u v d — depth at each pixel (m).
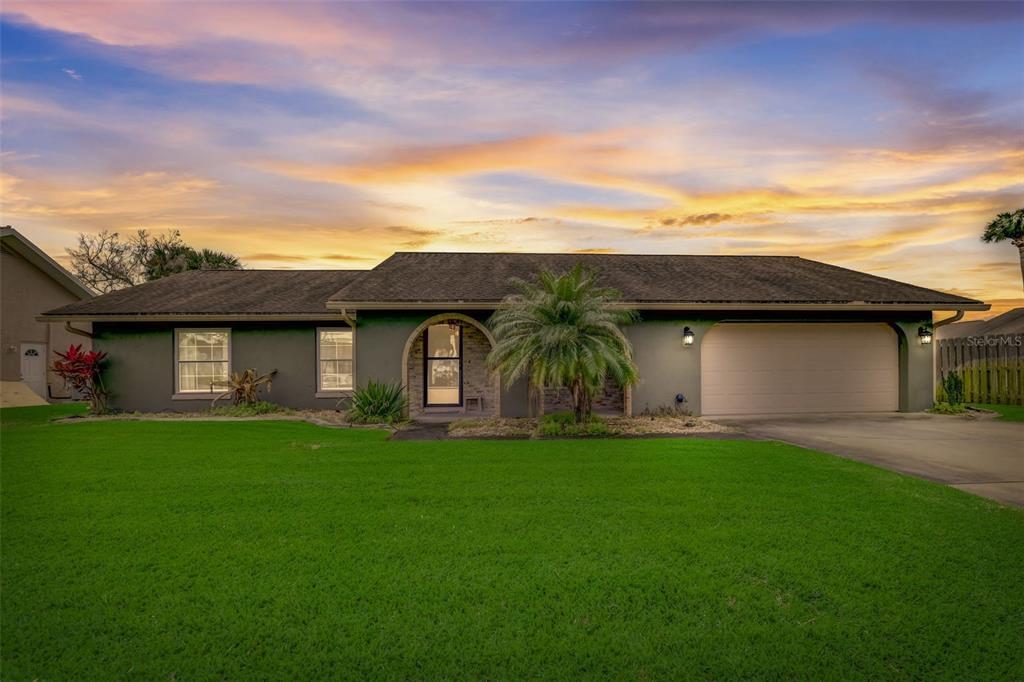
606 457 9.05
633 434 11.57
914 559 4.77
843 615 3.88
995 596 4.13
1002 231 25.20
